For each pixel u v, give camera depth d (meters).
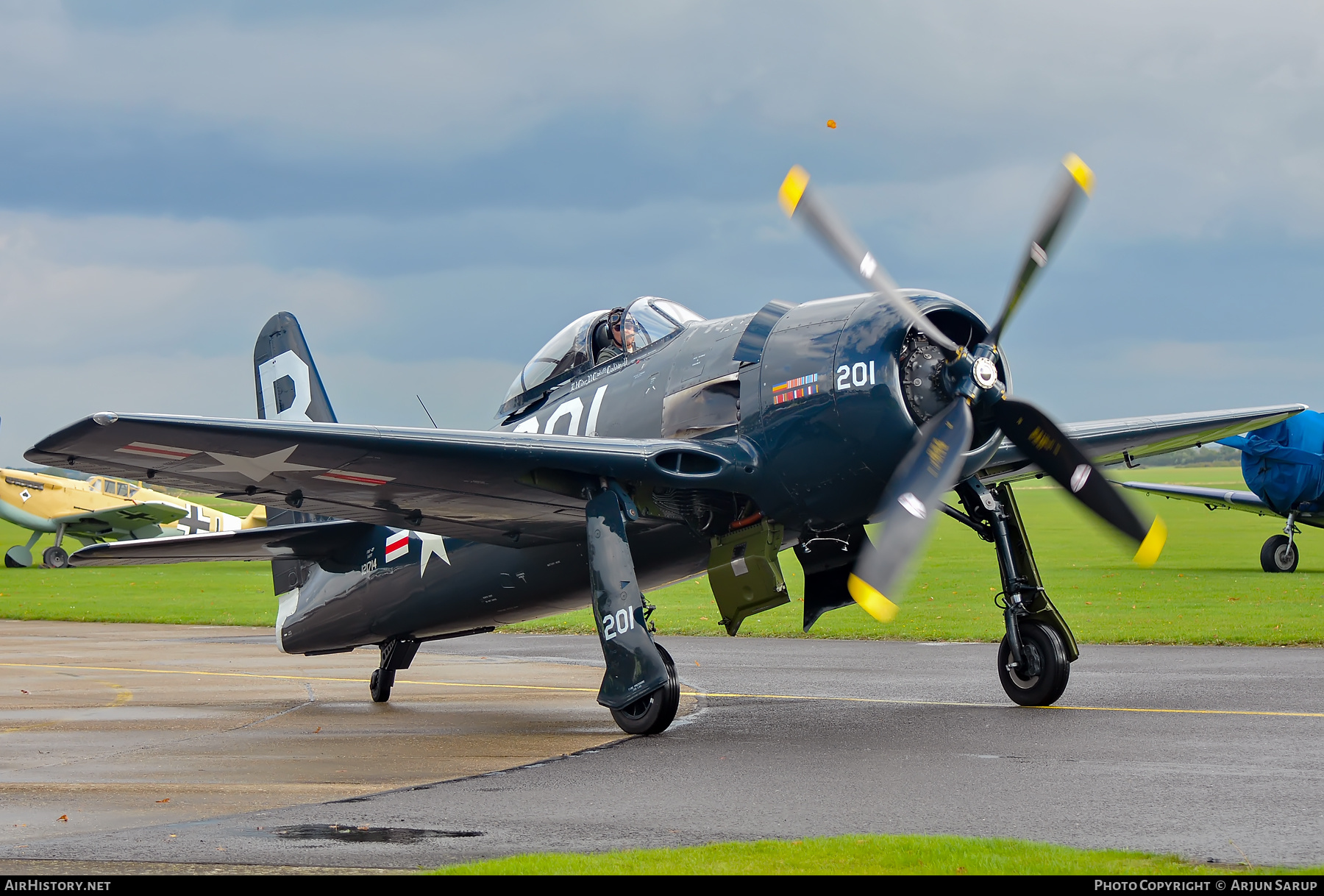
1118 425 24.77
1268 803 12.38
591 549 19.30
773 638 39.66
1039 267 18.56
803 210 18.53
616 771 15.50
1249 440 56.97
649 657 18.48
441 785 14.68
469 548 24.44
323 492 20.34
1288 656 29.11
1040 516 142.62
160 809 13.27
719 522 20.77
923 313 18.22
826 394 18.53
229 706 24.84
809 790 13.72
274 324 32.22
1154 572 60.62
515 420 25.00
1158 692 22.33
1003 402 18.89
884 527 17.89
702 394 20.34
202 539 25.12
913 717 19.95
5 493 93.00
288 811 13.06
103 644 41.69
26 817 12.85
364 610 26.58
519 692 27.00
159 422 16.59
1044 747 16.39
